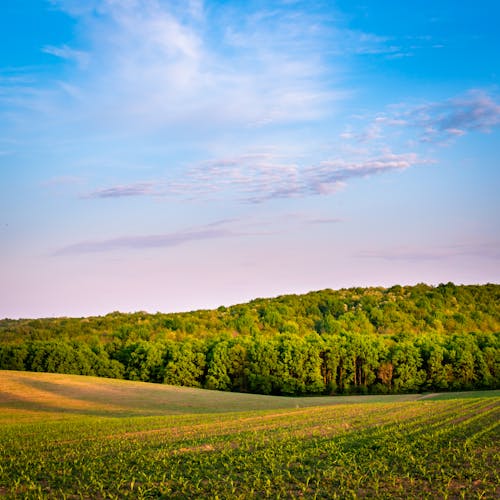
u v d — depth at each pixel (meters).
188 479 20.55
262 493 18.48
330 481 20.14
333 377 106.19
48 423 41.81
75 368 107.81
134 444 29.33
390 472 21.34
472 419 38.53
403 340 114.75
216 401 68.62
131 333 141.25
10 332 167.88
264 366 101.81
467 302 194.25
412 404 56.12
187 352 105.50
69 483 19.81
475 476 20.31
